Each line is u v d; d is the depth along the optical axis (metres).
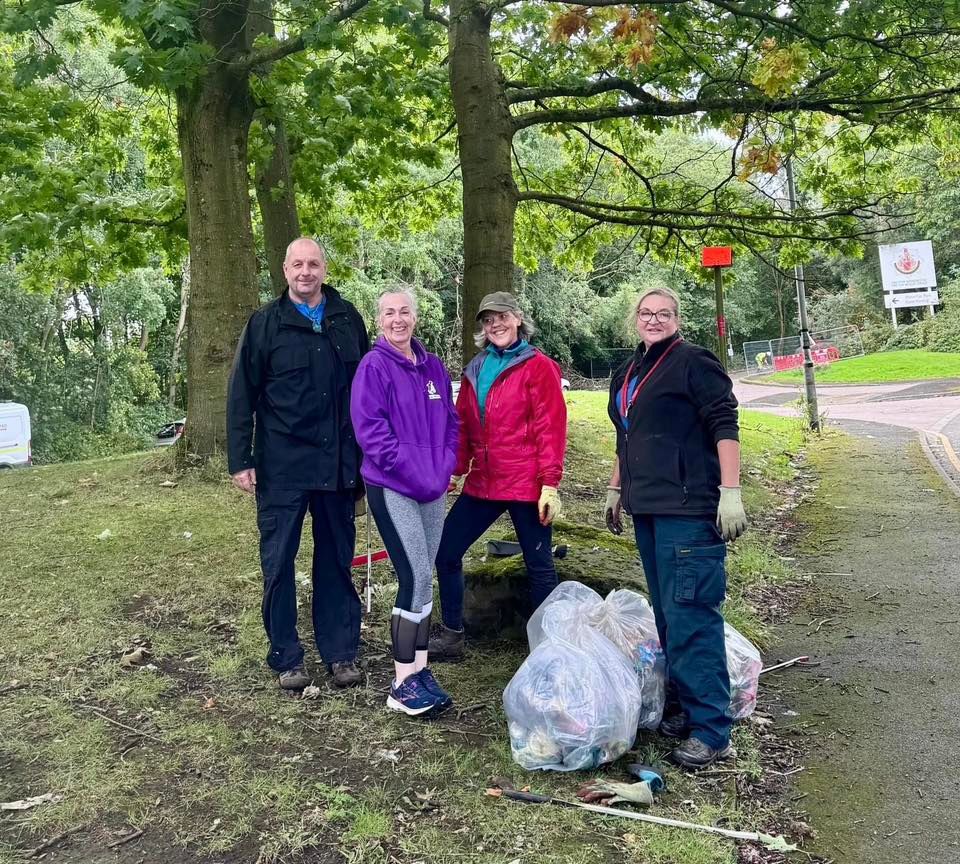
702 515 3.35
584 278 43.75
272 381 3.84
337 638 4.05
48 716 3.58
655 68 8.90
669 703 3.64
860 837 2.85
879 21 7.78
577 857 2.65
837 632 5.05
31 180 9.95
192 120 8.10
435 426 3.83
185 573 5.56
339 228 14.92
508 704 3.30
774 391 33.00
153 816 2.85
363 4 6.50
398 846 2.70
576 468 10.31
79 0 6.63
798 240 11.30
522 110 14.56
